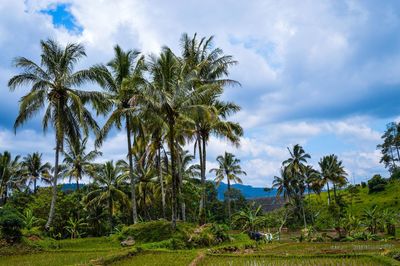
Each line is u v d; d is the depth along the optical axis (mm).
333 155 81500
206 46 42656
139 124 37844
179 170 40938
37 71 32688
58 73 33562
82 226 53031
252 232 45438
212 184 84812
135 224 34938
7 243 27266
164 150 47125
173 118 31906
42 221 42906
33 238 30406
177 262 21766
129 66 38969
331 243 41906
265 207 116188
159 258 23422
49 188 54844
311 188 79875
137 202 58812
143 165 55344
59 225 49094
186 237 31453
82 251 27156
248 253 27859
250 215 48031
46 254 26000
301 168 76250
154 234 32094
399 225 65250
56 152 33344
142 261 22203
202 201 38938
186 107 31562
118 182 55344
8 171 63031
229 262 22359
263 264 21344
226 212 84375
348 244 39125
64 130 34562
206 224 36031
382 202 89250
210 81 41125
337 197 87375
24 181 66000
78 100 32094
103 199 55625
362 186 112438
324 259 22859
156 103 31203
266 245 38125
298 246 37156
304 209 78750
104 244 32625
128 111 36625
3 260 23484
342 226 54469
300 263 21531
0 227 27766
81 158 57750
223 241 34594
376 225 56188
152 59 35750
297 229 75938
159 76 37062
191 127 40750
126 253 24172
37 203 48656
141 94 32344
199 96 32344
